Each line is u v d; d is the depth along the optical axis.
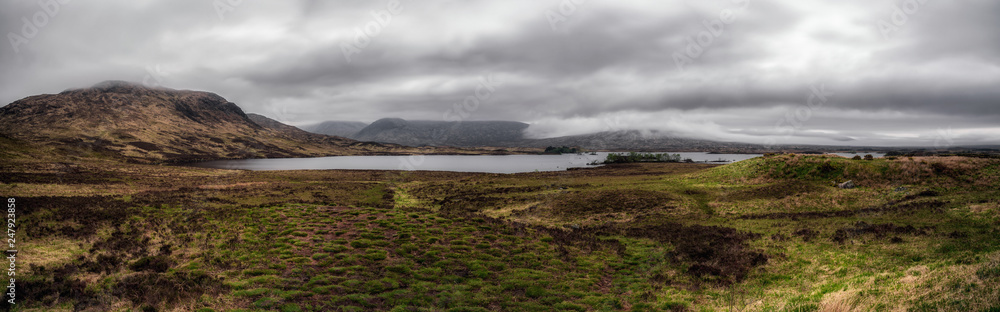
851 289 16.34
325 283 20.28
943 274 15.32
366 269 22.69
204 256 23.45
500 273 23.09
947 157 50.41
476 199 59.59
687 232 33.44
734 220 38.91
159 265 21.28
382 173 115.19
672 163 148.50
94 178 75.94
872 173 48.69
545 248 28.25
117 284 17.59
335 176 103.12
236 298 17.64
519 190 67.19
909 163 48.19
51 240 24.55
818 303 14.98
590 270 24.25
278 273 21.34
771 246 26.94
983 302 11.38
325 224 32.31
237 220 33.59
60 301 15.73
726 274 22.45
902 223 29.48
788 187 49.28
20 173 71.31
